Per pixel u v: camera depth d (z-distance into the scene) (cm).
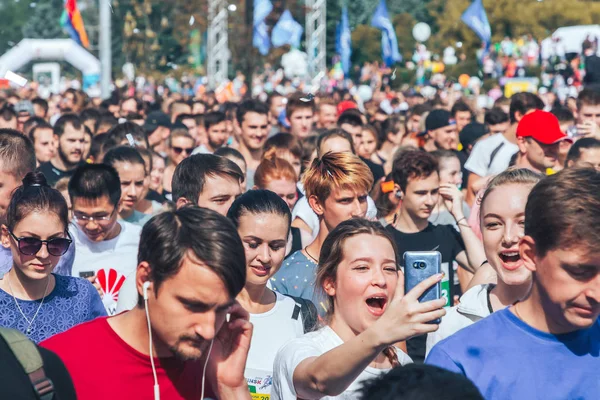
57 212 521
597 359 360
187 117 1622
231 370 363
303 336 439
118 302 549
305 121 1383
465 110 1627
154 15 3772
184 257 319
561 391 355
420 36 3975
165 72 4003
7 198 587
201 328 324
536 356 360
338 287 441
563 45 3966
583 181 337
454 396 255
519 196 480
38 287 530
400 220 767
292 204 777
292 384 406
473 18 3519
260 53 3909
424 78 4034
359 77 4572
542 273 346
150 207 935
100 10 2567
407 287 400
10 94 2273
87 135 1306
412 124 1652
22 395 278
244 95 3588
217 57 4025
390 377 266
